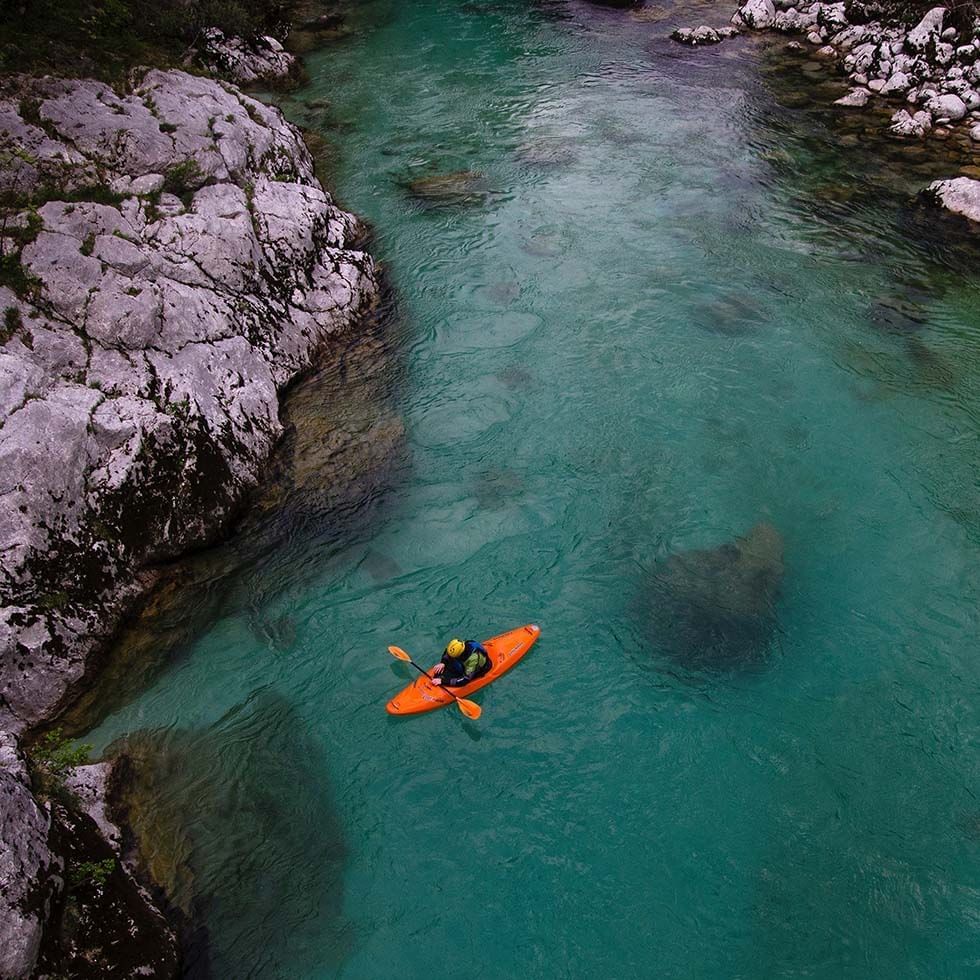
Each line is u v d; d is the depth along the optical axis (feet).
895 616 37.81
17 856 23.61
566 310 56.18
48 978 22.62
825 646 36.76
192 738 33.58
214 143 54.85
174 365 42.73
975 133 75.97
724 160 73.92
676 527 42.06
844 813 30.86
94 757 32.48
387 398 49.39
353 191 69.87
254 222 52.65
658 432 47.16
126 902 26.37
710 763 32.68
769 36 100.17
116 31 65.10
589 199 68.28
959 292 57.67
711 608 38.50
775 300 56.95
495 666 35.73
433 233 64.28
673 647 36.94
